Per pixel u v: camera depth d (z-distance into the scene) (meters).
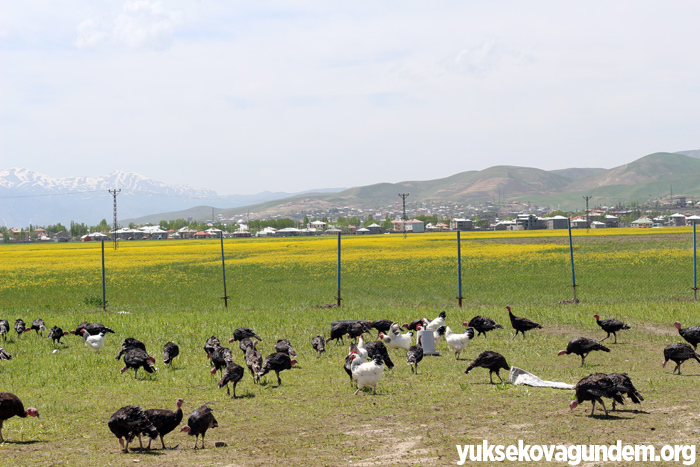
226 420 12.42
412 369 17.50
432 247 76.44
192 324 26.14
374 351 17.16
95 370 18.06
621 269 48.19
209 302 35.47
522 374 15.80
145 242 138.50
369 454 9.91
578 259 56.12
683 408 12.52
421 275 47.78
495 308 30.08
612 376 12.22
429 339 20.48
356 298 36.25
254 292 39.88
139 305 34.56
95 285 44.97
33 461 9.56
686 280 41.03
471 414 12.47
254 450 10.23
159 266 59.06
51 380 16.69
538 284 40.66
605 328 21.84
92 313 31.67
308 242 99.69
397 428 11.52
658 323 25.41
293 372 17.64
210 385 16.05
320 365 18.69
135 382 16.39
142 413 10.44
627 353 19.78
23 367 18.69
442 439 10.66
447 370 17.75
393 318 27.02
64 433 11.58
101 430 11.84
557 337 22.97
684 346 16.50
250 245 92.75
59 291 41.91
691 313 26.89
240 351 21.03
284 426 11.84
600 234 101.25
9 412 11.05
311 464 9.39
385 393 14.74
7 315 31.53
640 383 15.19
